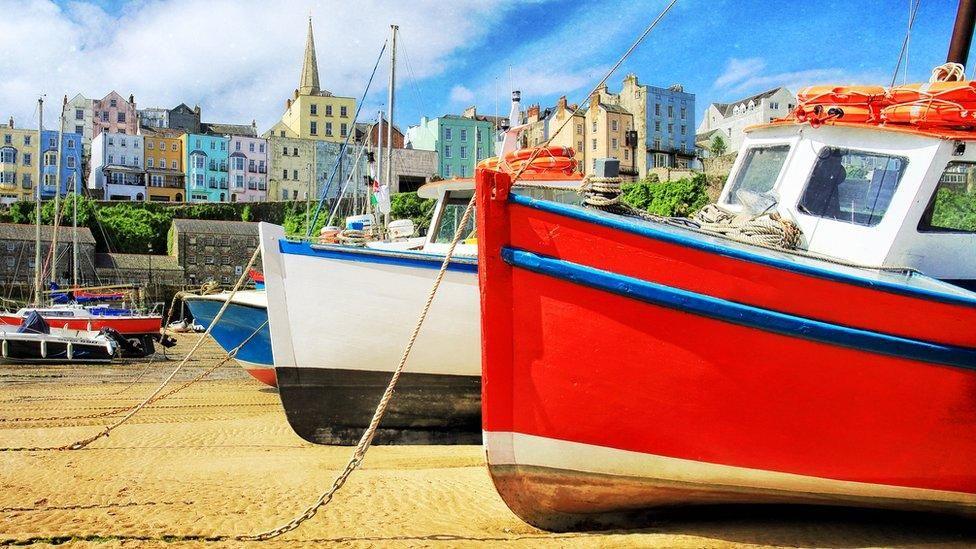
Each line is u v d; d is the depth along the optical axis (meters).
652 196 52.50
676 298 5.18
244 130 92.31
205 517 6.10
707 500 5.77
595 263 5.27
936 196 6.16
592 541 5.39
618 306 5.27
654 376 5.34
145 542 5.40
